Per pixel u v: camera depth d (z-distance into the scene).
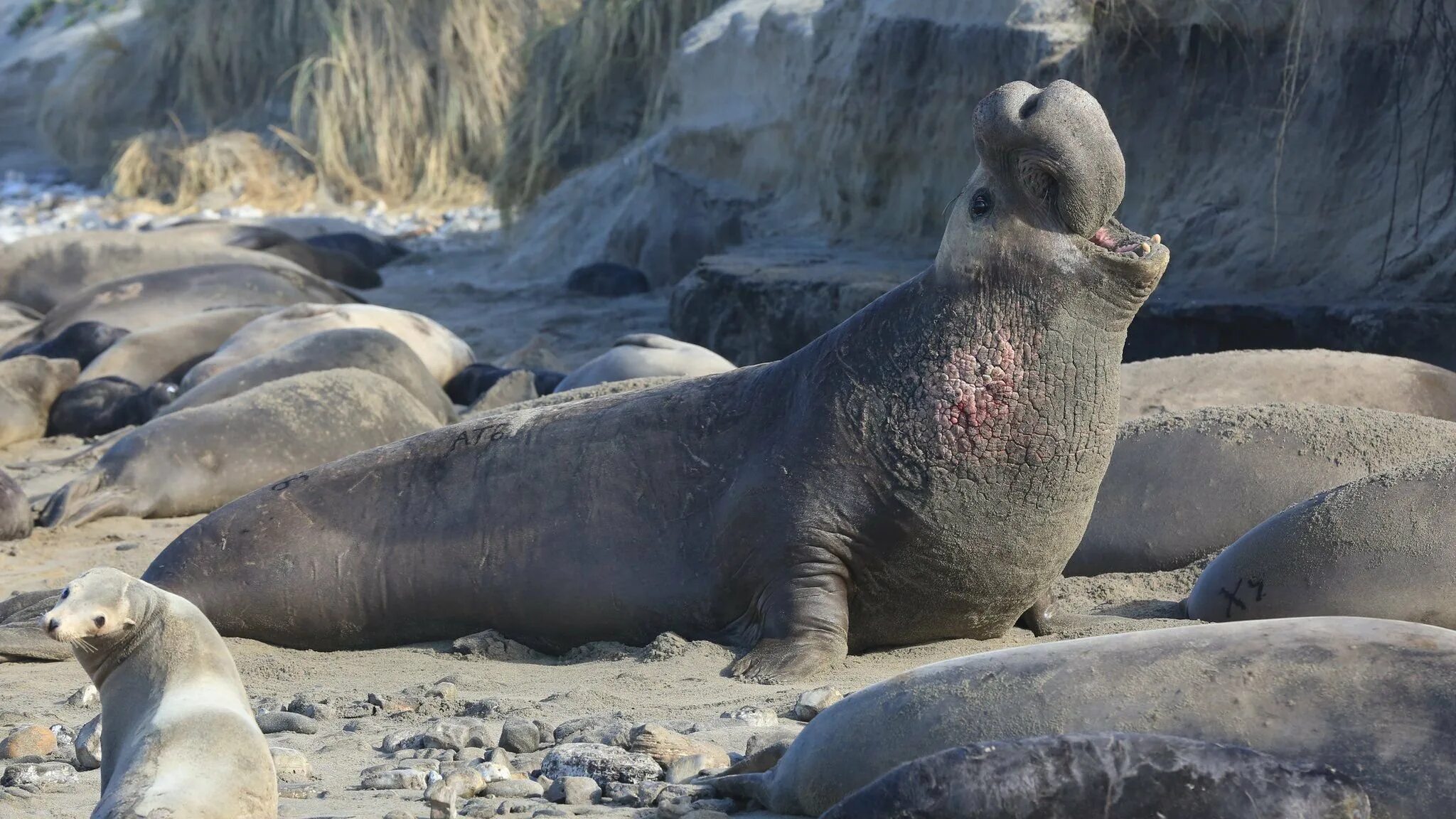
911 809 9.59
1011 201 17.41
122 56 100.75
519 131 77.62
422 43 88.00
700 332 47.72
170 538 27.61
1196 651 10.78
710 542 18.86
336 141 88.06
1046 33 43.50
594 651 19.47
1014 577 18.25
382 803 12.30
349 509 20.72
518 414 20.91
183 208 87.62
